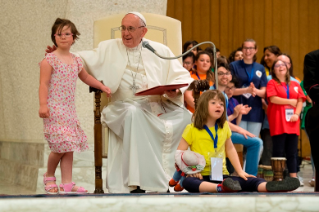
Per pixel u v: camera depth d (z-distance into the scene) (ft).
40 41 38.93
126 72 29.76
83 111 37.27
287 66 39.58
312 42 69.92
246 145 34.63
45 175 25.81
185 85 27.12
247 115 39.22
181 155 23.62
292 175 37.83
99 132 26.35
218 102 23.71
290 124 37.76
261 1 68.49
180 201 19.15
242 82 40.57
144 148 26.58
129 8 38.06
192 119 25.43
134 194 20.42
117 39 30.71
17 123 41.01
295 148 38.06
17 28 41.06
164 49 31.12
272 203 19.47
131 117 26.76
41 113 24.21
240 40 68.28
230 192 21.80
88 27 37.40
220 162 23.38
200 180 22.91
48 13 38.47
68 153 25.63
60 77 24.97
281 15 68.90
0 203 18.13
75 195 19.77
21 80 40.81
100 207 18.75
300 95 38.27
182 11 67.51
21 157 38.70
